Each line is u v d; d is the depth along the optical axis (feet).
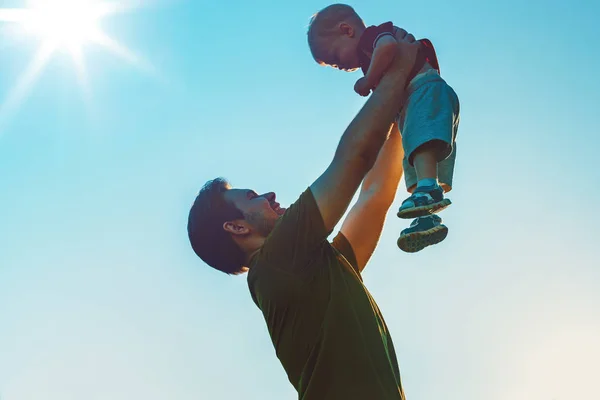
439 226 9.99
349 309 9.44
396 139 12.59
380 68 10.89
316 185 9.64
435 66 11.97
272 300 9.62
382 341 9.53
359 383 8.95
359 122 9.93
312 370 9.27
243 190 11.83
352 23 12.91
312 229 9.47
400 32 11.94
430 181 10.34
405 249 10.27
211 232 11.69
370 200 12.17
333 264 9.93
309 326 9.42
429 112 10.93
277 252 9.71
